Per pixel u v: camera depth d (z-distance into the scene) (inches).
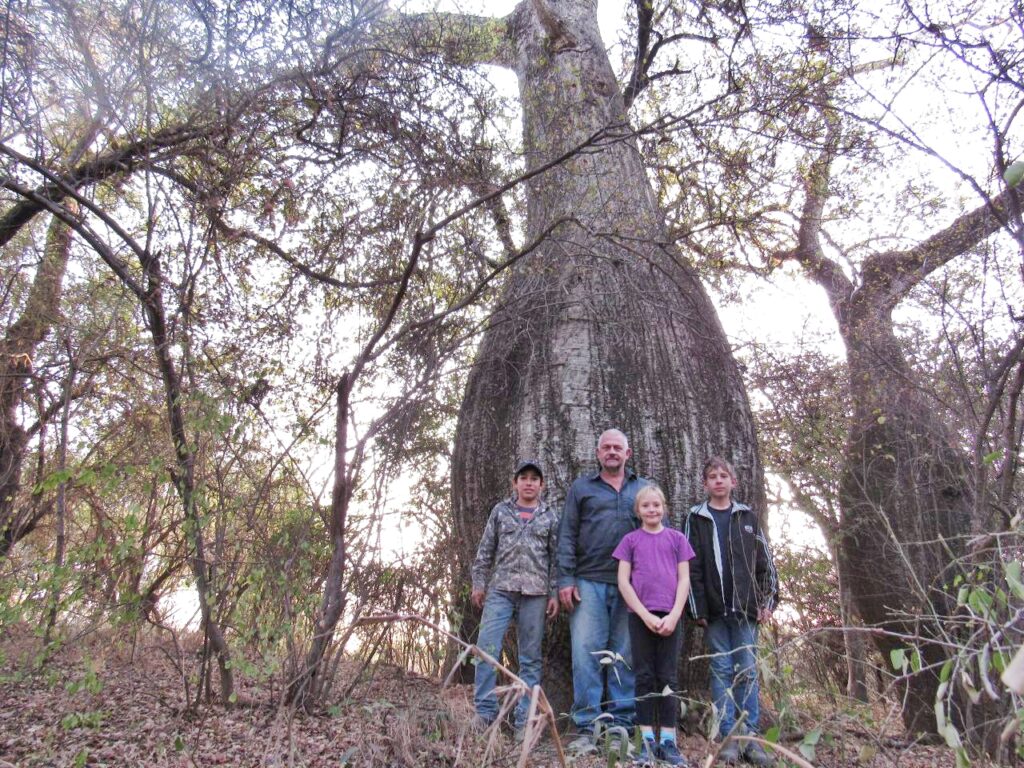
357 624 93.8
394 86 218.7
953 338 238.2
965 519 258.2
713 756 90.3
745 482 215.5
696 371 222.4
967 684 83.3
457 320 239.9
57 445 215.9
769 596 175.0
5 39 172.4
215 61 193.2
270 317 229.5
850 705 138.7
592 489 189.0
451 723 147.9
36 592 154.1
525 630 181.5
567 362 217.9
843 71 205.3
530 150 239.0
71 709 169.2
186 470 173.3
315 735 155.6
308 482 196.7
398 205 229.9
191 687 198.2
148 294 186.4
